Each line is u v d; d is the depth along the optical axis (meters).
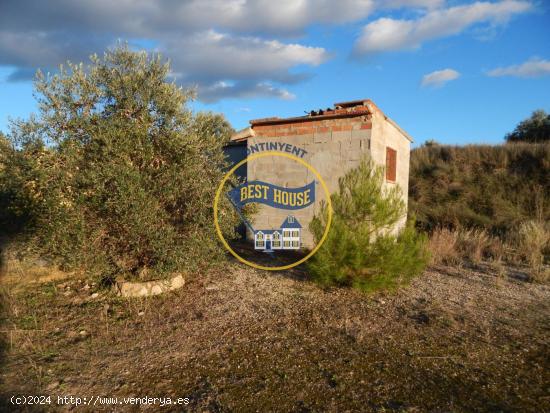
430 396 2.98
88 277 5.52
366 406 2.83
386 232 5.44
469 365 3.52
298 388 3.08
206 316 4.67
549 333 4.33
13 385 3.05
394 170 9.43
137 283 5.34
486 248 9.05
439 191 14.28
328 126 7.96
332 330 4.30
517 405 2.87
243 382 3.17
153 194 4.81
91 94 5.07
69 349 3.76
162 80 5.41
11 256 6.15
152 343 3.93
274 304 5.12
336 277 5.35
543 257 8.09
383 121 8.34
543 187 13.09
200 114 5.70
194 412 2.75
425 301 5.38
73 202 4.58
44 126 4.86
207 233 5.20
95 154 4.71
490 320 4.71
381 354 3.72
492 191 13.72
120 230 4.92
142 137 4.80
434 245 8.42
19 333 4.04
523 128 24.44
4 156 4.85
